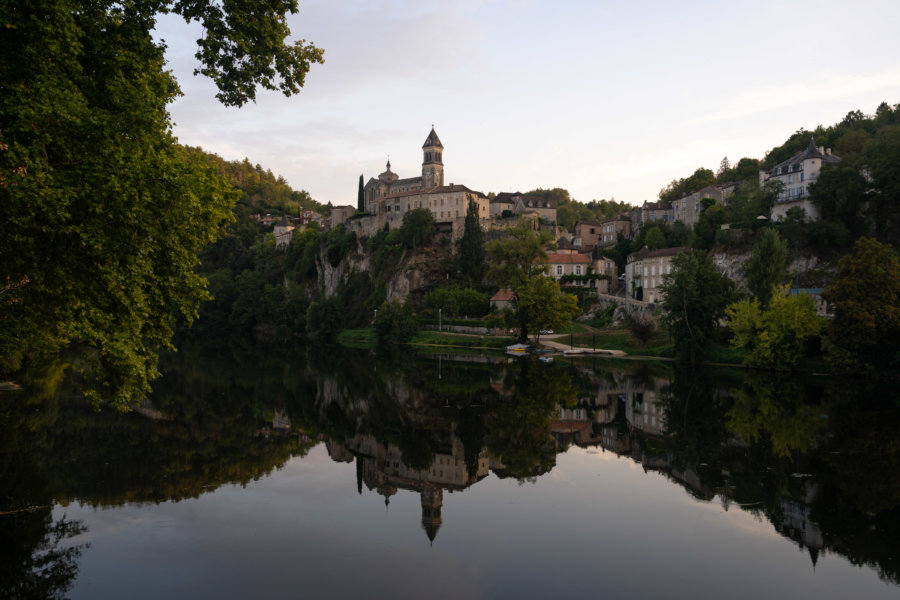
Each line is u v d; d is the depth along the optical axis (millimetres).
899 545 20062
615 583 17266
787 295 71625
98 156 17156
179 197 18469
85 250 17094
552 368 74938
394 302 124688
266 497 24922
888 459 30500
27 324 22453
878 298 57750
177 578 17391
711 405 47406
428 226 149250
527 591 16797
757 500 24625
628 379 63781
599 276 129125
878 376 59969
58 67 17297
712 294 79062
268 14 24344
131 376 19438
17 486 25766
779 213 103938
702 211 128125
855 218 94188
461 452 33688
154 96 18906
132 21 21203
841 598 16516
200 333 140750
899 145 91812
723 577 17797
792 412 43688
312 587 16891
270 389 56188
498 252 107688
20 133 16438
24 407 42625
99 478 27172
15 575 17516
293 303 143875
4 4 15469
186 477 27688
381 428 40219
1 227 16188
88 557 18797
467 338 111688
